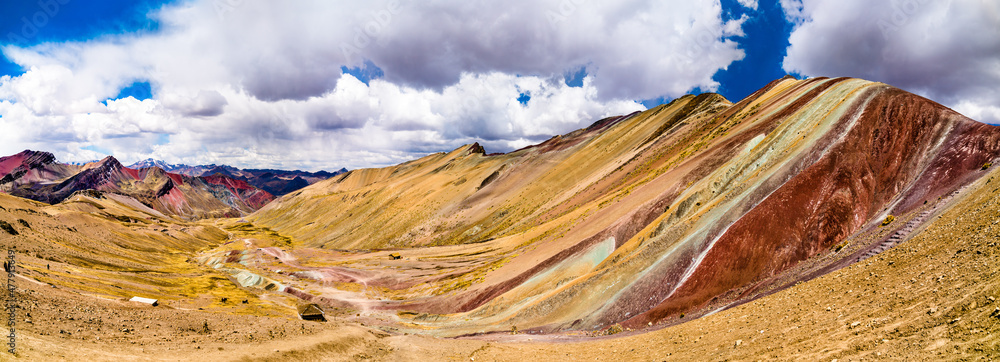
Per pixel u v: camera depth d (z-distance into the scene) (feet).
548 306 203.51
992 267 58.34
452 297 285.84
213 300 271.69
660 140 506.48
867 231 153.79
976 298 52.65
